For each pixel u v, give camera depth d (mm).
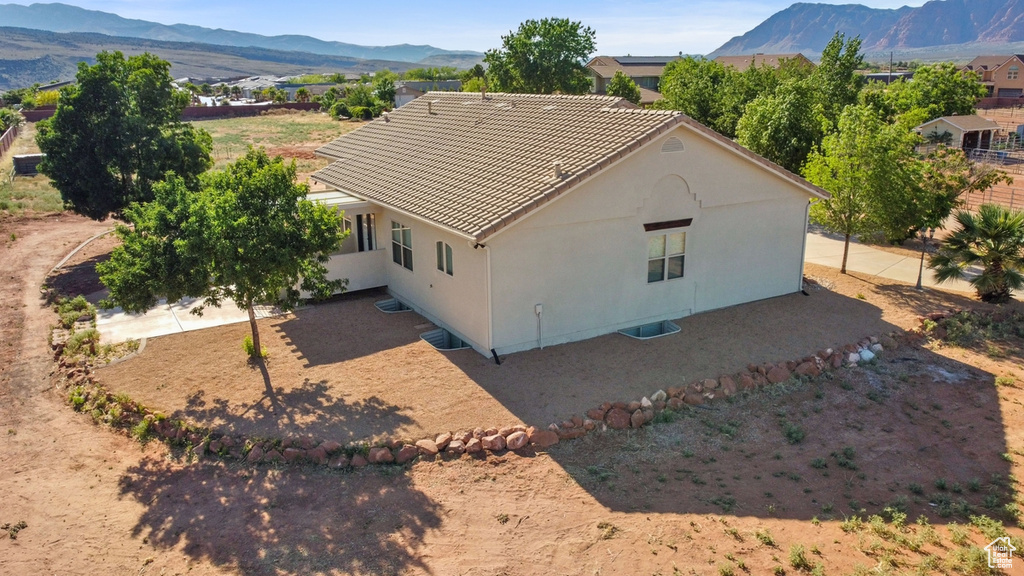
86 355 15250
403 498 10352
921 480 10961
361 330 16656
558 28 56094
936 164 22141
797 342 15906
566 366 14477
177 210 13117
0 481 11008
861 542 9289
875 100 42469
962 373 14883
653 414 12742
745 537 9461
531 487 10625
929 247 24594
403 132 23344
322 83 159625
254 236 13047
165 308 18484
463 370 14297
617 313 16469
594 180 15102
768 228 18562
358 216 20359
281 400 13016
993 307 18547
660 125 15438
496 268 14422
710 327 16875
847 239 21312
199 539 9523
